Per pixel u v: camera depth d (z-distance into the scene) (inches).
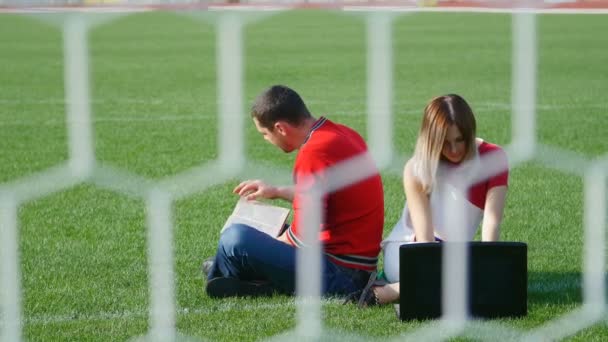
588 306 497.7
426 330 509.0
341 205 575.2
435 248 521.0
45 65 2554.1
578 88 1895.9
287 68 2516.0
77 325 530.9
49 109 1646.2
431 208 569.3
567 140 1269.7
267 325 527.2
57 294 596.4
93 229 790.5
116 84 2135.8
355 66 2532.0
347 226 579.5
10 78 2223.2
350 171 535.5
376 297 561.6
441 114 539.2
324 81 2186.3
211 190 924.0
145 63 2664.9
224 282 585.6
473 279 524.7
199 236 761.0
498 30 3897.6
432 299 526.9
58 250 717.9
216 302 577.3
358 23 4522.6
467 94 1881.2
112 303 577.3
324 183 530.9
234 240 581.0
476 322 521.7
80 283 624.4
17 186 309.9
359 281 584.4
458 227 567.5
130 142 1286.9
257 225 607.2
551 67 2337.6
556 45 2994.6
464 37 3523.6
